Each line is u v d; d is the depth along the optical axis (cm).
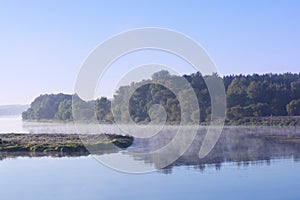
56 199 1560
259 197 1550
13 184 1831
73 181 1869
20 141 3497
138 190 1673
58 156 2756
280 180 1825
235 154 2662
